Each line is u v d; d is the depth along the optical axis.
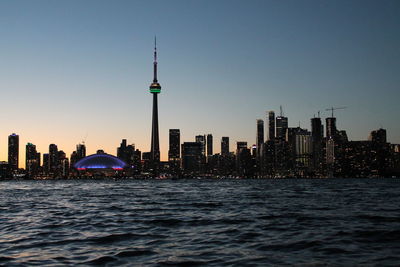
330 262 29.05
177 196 141.75
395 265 27.98
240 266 27.94
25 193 182.50
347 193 151.75
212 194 156.38
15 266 28.16
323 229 46.84
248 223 53.78
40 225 53.91
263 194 150.62
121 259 30.45
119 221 58.25
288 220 57.09
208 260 29.92
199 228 49.16
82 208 86.12
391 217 60.12
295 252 32.94
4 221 59.72
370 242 37.44
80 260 30.11
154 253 32.81
